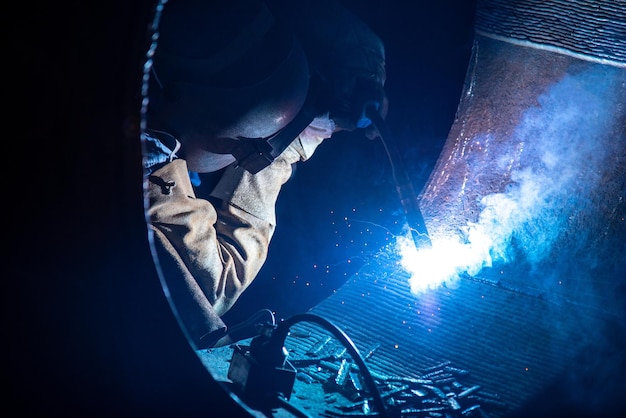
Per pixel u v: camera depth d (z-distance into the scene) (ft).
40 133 4.85
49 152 4.87
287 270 16.25
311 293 15.39
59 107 4.85
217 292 10.03
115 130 4.92
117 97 4.91
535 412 8.27
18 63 4.78
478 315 11.06
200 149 10.23
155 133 9.59
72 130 4.88
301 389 8.45
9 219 4.86
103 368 5.09
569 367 9.11
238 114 9.59
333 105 9.81
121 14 4.84
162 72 9.34
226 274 10.31
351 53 9.84
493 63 13.91
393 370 9.56
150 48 4.97
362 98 9.74
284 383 7.20
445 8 17.71
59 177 4.90
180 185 9.70
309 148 11.49
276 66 9.52
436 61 18.44
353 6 18.84
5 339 4.91
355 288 12.68
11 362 4.92
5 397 4.90
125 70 4.89
